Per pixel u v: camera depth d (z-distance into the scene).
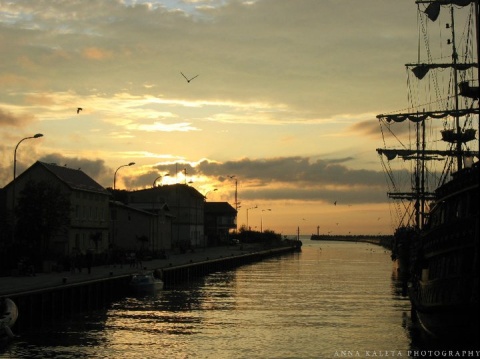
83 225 95.75
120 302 60.38
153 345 38.88
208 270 98.75
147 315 51.28
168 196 153.12
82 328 44.72
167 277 76.06
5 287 47.78
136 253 84.62
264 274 100.50
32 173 92.50
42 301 46.59
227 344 39.34
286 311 53.75
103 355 36.19
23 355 36.03
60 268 67.88
